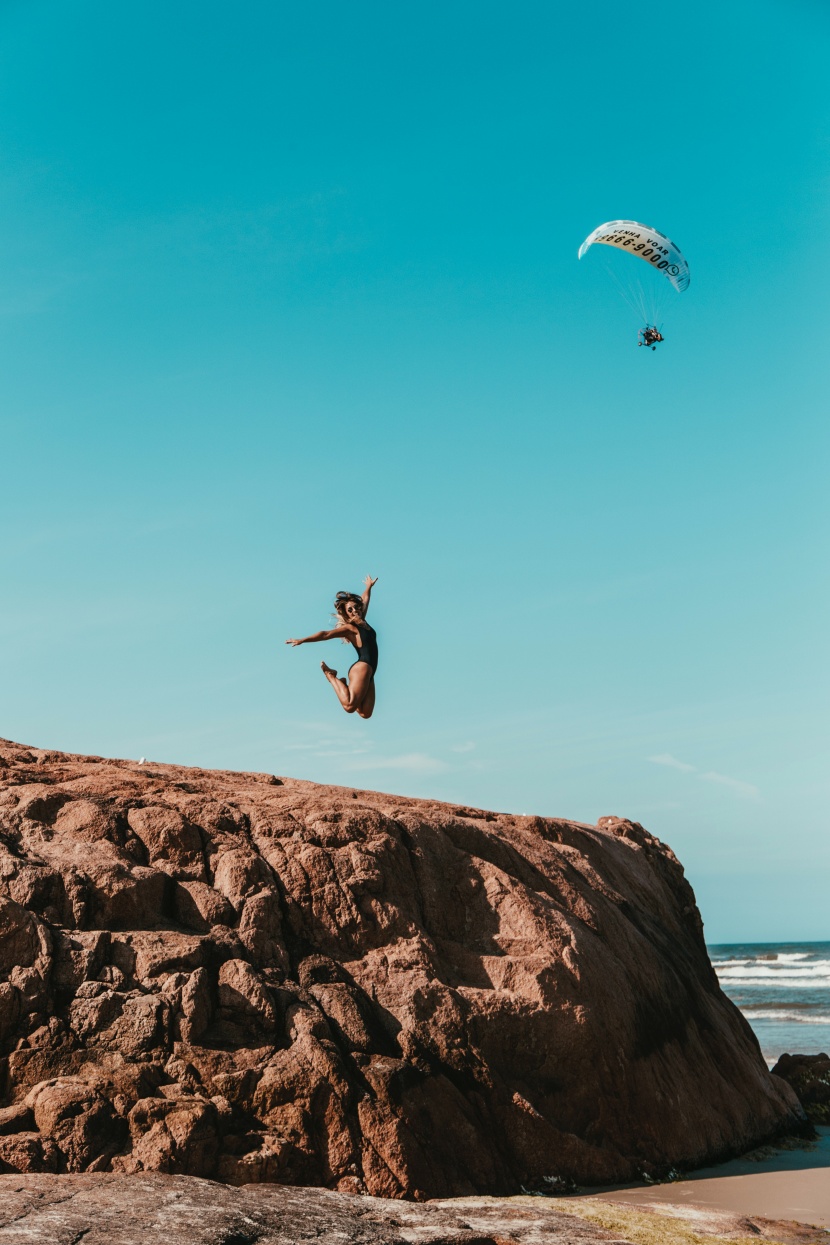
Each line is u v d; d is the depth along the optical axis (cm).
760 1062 2581
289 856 1852
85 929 1584
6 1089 1402
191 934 1641
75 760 2122
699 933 2945
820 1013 6116
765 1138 2248
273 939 1712
